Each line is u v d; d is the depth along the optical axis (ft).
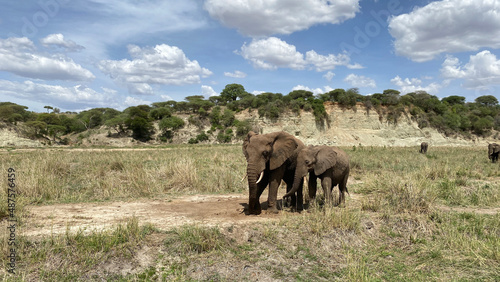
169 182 39.91
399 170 55.83
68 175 43.06
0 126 198.80
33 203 29.01
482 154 106.01
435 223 24.54
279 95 295.07
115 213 26.04
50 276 16.28
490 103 399.03
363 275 17.33
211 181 41.01
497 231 23.58
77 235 18.97
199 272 17.35
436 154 101.55
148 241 19.34
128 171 42.63
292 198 29.01
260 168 24.17
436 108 286.87
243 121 242.17
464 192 35.86
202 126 266.16
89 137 249.55
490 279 17.30
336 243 21.22
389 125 248.73
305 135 233.96
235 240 20.45
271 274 17.44
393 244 22.09
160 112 276.00
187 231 20.33
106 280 16.47
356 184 41.83
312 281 17.02
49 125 231.30
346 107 246.47
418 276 17.69
